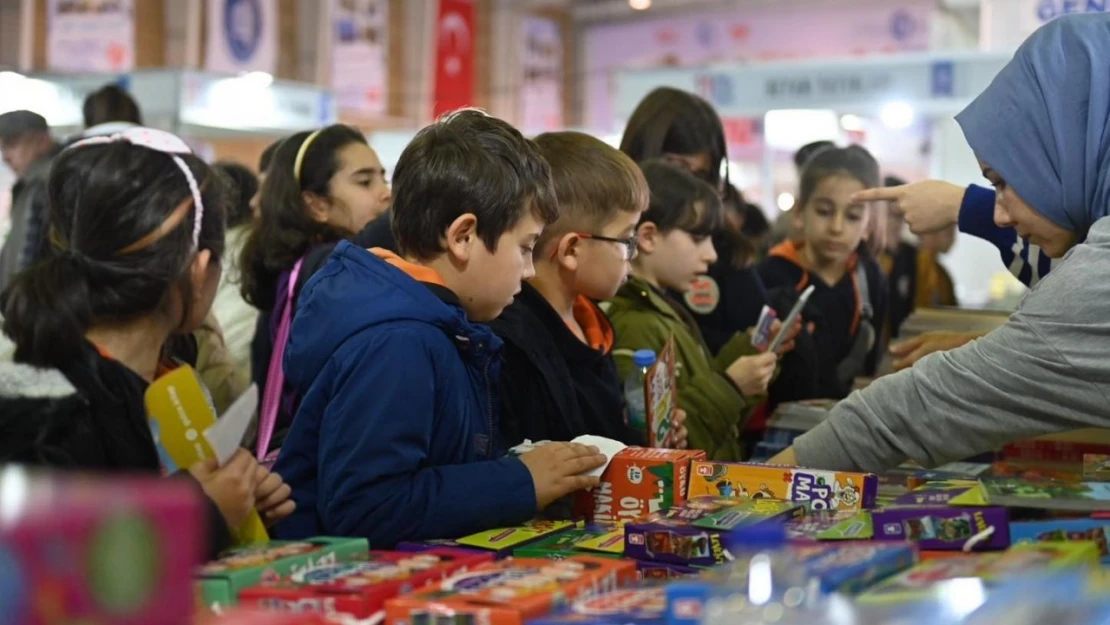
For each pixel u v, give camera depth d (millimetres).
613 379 2281
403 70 13102
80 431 1417
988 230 2402
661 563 1490
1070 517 1559
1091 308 1672
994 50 4434
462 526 1654
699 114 3234
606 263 2209
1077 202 1850
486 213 1800
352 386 1658
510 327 2041
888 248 4875
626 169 2217
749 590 1113
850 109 6379
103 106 4312
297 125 7562
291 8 11656
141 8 10008
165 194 1483
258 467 1585
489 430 1887
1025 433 1762
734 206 4152
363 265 1771
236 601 1247
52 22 9734
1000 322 2848
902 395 1812
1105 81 1819
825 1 14359
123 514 729
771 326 2834
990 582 1119
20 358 1442
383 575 1303
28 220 3750
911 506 1514
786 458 1905
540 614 1176
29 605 693
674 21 15406
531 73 14938
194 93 6840
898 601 1074
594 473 1797
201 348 2445
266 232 2973
